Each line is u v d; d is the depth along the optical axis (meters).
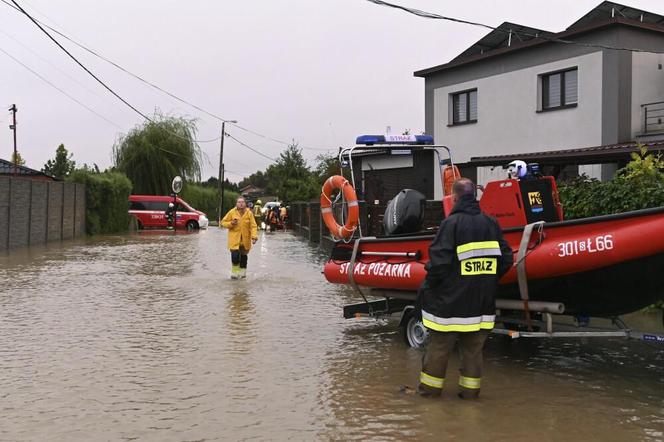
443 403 5.62
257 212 40.94
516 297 6.75
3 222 21.45
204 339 8.13
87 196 31.58
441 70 24.78
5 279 13.92
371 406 5.55
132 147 46.94
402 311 8.24
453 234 5.49
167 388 6.06
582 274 6.08
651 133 18.94
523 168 7.11
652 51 19.69
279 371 6.65
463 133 24.30
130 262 17.81
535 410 5.43
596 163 17.48
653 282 5.94
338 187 9.35
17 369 6.70
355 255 8.11
